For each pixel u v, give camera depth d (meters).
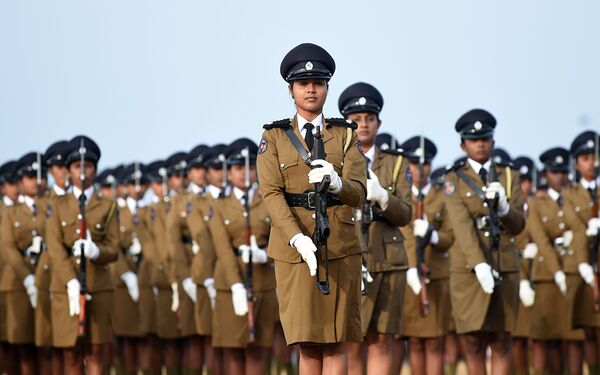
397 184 38.34
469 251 40.62
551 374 53.03
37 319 47.44
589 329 52.44
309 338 29.62
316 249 28.89
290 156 29.80
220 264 46.28
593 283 49.09
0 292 50.28
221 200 46.31
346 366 30.56
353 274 30.23
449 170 42.09
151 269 57.06
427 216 47.66
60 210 42.69
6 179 52.53
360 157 30.47
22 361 50.25
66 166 43.31
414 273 42.81
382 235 37.75
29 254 49.12
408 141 49.56
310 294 29.67
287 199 30.02
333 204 29.98
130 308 56.47
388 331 37.78
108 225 43.03
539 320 52.06
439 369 46.38
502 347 41.78
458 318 41.41
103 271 42.81
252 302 45.19
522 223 41.47
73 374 42.84
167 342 56.00
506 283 41.31
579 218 50.25
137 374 58.06
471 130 41.53
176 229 52.34
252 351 46.16
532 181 60.47
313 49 29.97
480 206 41.25
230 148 46.69
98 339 42.50
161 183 62.47
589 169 50.44
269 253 30.20
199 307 50.03
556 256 51.16
